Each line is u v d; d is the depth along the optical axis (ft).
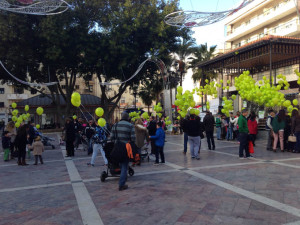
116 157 17.28
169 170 23.25
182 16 26.99
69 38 73.41
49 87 93.76
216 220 11.80
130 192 16.78
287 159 27.09
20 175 23.98
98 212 13.37
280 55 63.05
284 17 87.04
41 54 82.43
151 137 26.96
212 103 70.95
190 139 29.25
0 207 14.84
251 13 105.29
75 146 42.70
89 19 78.59
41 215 13.26
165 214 12.75
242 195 15.23
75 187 18.57
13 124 34.58
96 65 78.59
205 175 20.57
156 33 78.79
